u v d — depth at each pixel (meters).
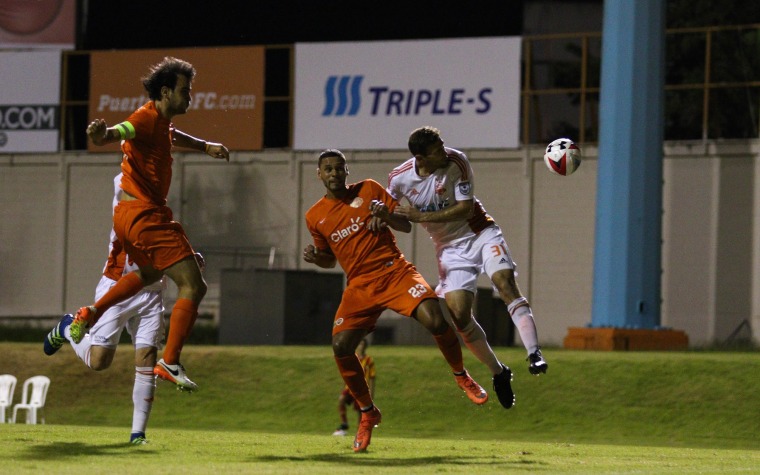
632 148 60.22
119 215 19.70
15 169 85.69
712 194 72.00
